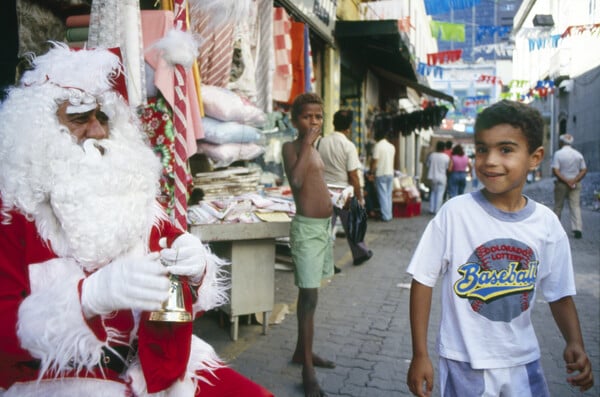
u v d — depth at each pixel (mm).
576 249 7523
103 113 1453
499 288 1687
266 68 4875
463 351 1704
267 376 3152
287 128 6895
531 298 1710
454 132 34469
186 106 3084
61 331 1141
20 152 1263
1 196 1271
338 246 7641
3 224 1258
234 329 3695
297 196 3029
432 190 12539
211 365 1550
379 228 9703
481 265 1699
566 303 1775
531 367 1709
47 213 1299
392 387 3049
